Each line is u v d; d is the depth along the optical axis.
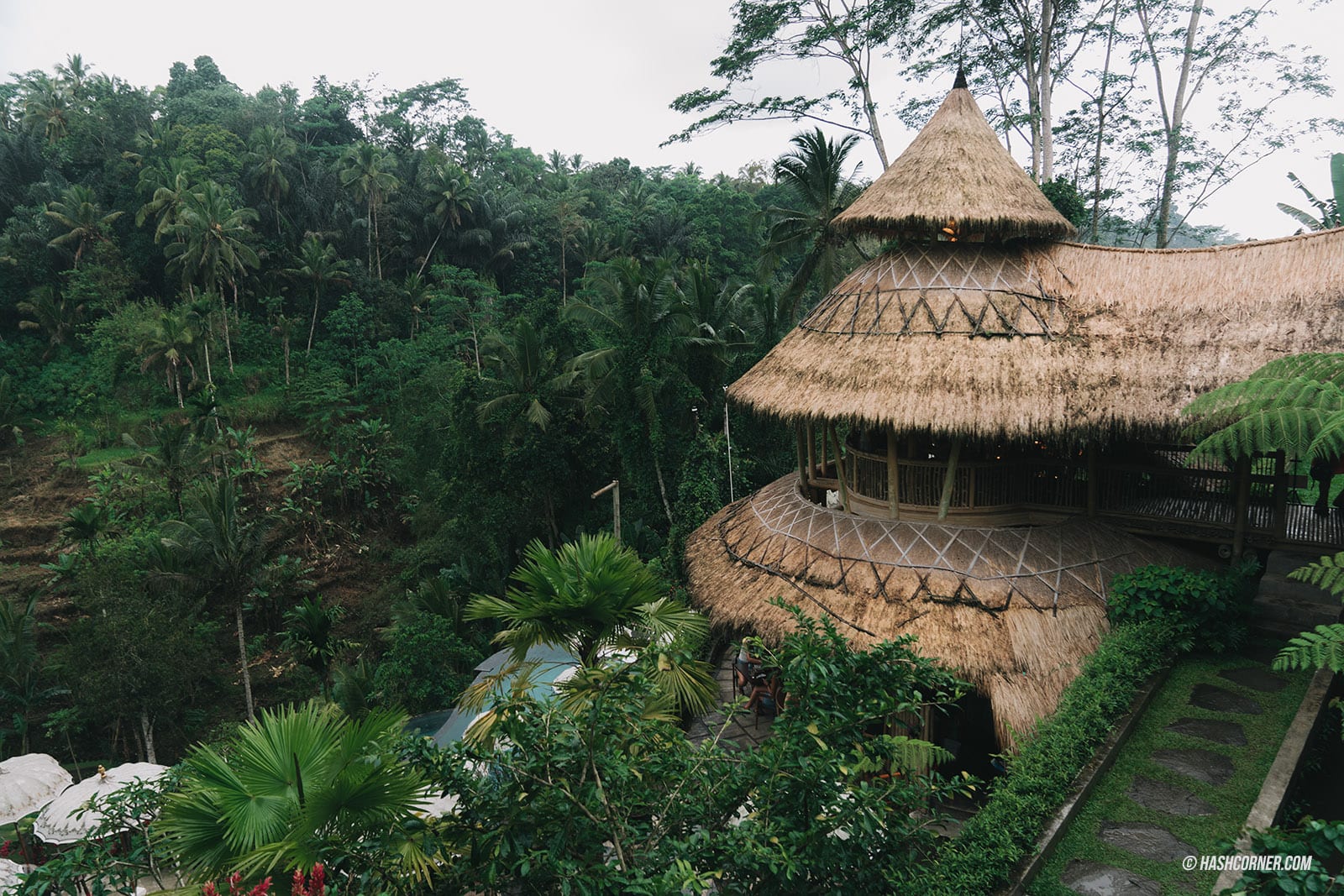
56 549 44.97
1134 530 15.30
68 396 55.41
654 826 6.84
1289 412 8.78
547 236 71.19
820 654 7.46
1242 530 14.36
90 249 59.44
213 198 53.56
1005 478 15.66
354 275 61.56
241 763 6.91
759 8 28.67
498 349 36.16
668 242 71.19
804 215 33.81
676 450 30.50
